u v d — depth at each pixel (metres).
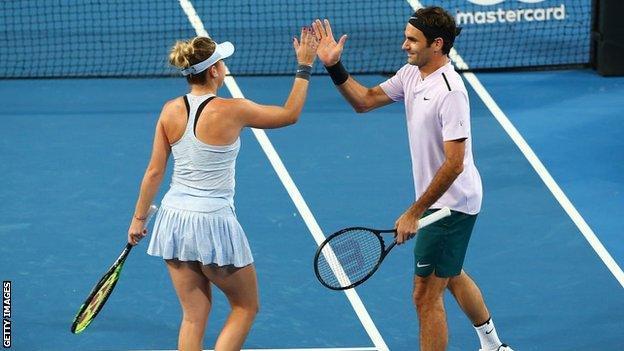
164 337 32.34
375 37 56.38
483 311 30.42
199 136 26.86
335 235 27.31
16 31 57.22
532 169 43.16
